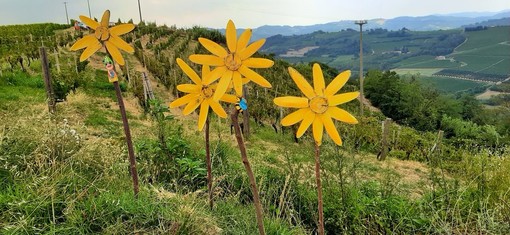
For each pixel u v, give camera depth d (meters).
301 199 3.95
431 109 39.44
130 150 2.81
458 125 30.67
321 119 1.66
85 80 14.16
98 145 3.74
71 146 3.51
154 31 36.72
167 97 16.58
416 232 3.37
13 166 2.95
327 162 4.50
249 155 6.72
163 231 2.54
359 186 4.36
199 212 2.79
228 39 1.65
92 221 2.55
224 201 3.48
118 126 8.84
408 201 3.97
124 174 3.58
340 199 3.76
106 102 12.23
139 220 2.63
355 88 35.81
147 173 3.72
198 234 2.66
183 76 17.86
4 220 2.45
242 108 1.92
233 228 2.85
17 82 12.41
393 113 42.47
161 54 26.08
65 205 2.69
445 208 3.58
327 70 46.47
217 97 1.63
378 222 3.34
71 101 10.54
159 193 2.96
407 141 13.50
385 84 43.16
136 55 24.69
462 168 5.40
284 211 3.53
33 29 36.66
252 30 1.64
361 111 21.30
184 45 31.67
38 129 3.63
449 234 3.01
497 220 3.27
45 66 7.64
